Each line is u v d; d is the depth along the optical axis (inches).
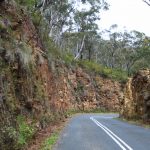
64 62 2294.5
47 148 544.7
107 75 3006.9
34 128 625.3
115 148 573.6
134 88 1529.3
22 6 919.0
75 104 2310.5
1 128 430.6
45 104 908.0
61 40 3002.0
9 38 618.8
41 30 1235.2
